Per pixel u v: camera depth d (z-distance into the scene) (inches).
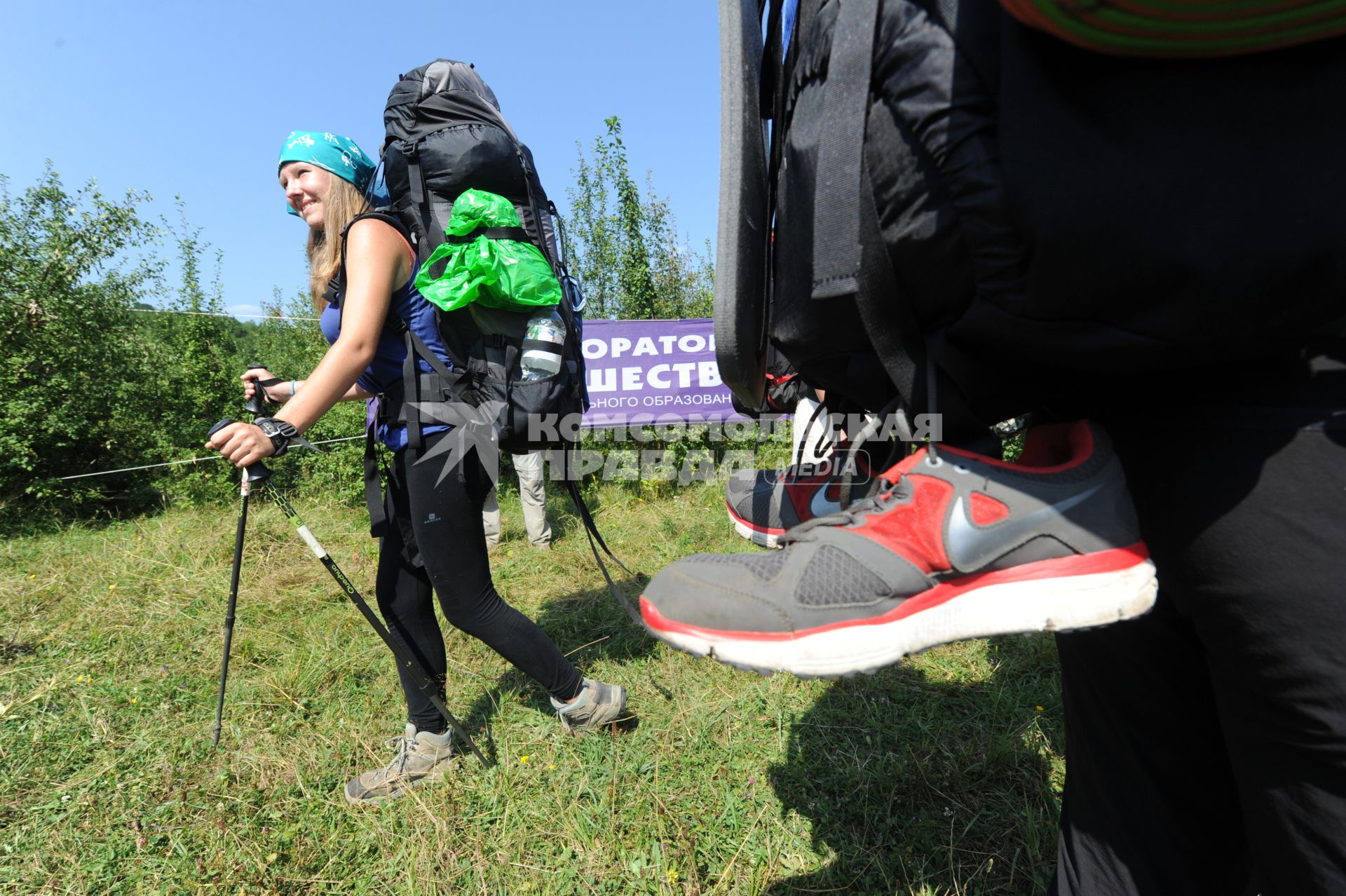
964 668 98.1
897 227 23.1
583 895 63.9
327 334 80.0
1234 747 28.5
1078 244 19.0
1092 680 38.9
